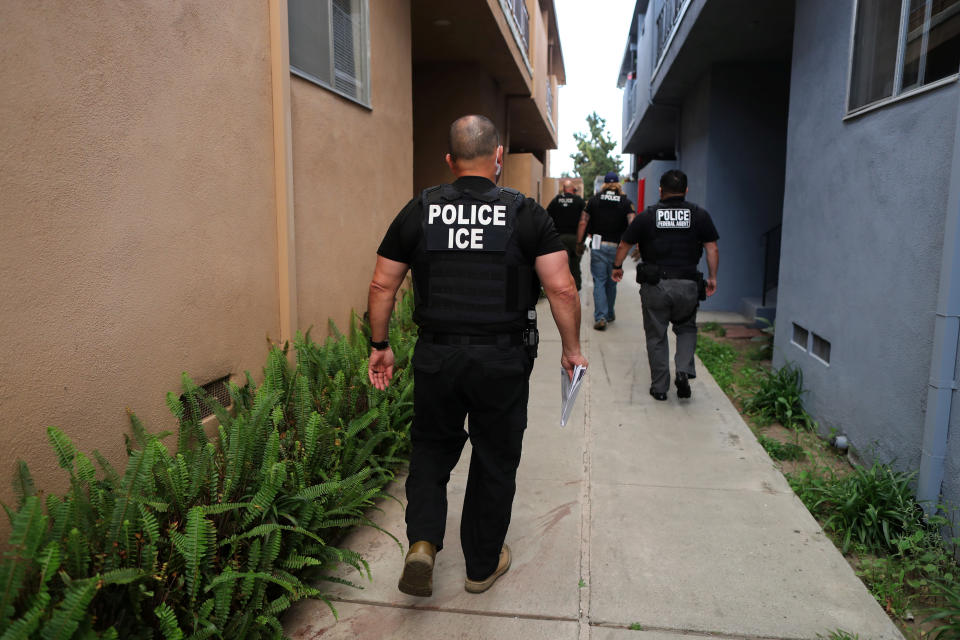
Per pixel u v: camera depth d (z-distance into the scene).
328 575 2.64
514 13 9.79
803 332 5.02
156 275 2.59
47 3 2.04
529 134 18.38
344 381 3.40
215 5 2.95
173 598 1.95
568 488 3.53
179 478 2.16
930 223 3.11
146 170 2.52
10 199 1.93
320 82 4.07
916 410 3.21
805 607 2.47
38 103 2.02
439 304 2.26
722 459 3.95
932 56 3.18
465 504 2.53
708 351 6.78
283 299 3.60
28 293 2.00
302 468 2.60
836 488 3.34
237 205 3.17
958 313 2.87
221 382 3.12
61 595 1.70
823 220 4.54
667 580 2.65
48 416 2.08
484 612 2.44
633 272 14.47
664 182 4.77
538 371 5.96
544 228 2.26
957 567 2.76
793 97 5.29
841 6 4.29
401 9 5.66
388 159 5.37
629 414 4.77
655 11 11.27
